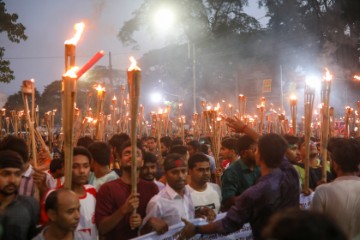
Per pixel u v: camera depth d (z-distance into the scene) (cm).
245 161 455
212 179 708
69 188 318
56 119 2495
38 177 376
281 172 331
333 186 338
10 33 1460
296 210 142
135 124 338
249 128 398
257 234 327
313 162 538
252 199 319
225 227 327
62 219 312
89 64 311
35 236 327
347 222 328
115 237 385
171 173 399
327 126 457
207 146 772
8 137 437
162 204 392
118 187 397
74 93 309
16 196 336
